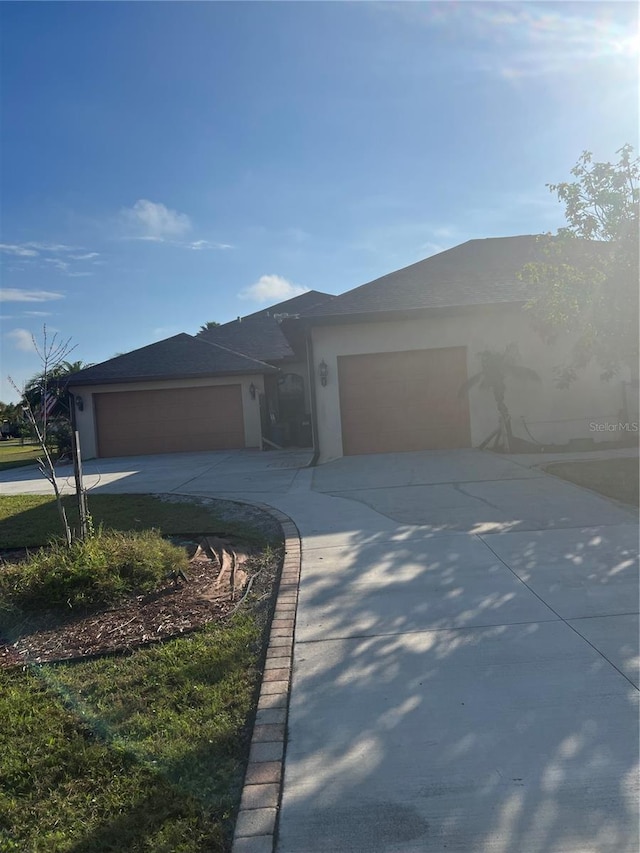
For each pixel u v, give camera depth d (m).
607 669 3.87
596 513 7.51
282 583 5.67
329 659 4.19
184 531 7.94
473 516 7.73
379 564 6.08
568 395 14.15
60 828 2.80
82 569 5.45
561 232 10.62
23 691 4.04
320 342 14.27
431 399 14.19
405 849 2.56
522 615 4.72
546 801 2.79
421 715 3.49
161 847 2.64
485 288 14.48
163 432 21.12
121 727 3.57
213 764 3.21
